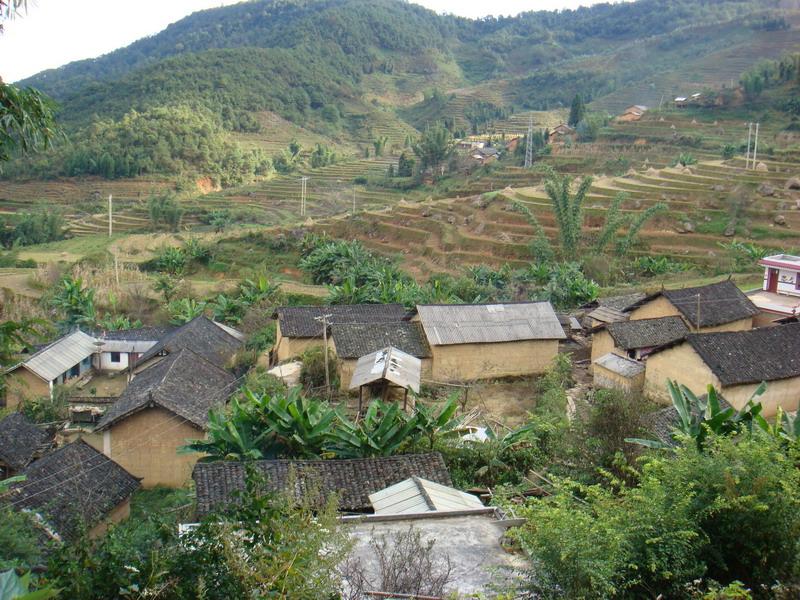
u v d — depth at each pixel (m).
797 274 37.31
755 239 61.34
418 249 72.00
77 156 123.88
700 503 11.20
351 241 76.00
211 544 9.02
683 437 12.77
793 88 107.12
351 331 32.44
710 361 25.08
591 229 67.00
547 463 20.77
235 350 41.53
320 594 8.98
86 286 58.22
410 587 10.65
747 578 11.02
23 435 28.75
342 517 13.90
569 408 27.62
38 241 90.25
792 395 25.98
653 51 188.62
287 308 38.31
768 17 177.00
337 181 127.38
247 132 164.12
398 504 15.41
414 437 21.59
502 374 32.88
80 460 23.31
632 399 22.50
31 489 21.45
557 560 9.79
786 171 71.25
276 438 21.67
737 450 11.67
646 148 100.12
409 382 26.50
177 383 28.45
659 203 60.09
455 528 13.59
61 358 40.34
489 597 10.61
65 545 9.43
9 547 15.70
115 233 94.69
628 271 58.56
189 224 104.88
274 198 117.50
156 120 134.12
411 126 191.62
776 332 26.94
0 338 13.96
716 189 68.69
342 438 21.03
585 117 112.56
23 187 119.62
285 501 10.08
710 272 56.09
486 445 21.30
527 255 64.25
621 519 10.73
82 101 164.75
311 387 31.52
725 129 101.75
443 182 114.38
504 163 111.69
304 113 182.00
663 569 10.29
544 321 33.75
